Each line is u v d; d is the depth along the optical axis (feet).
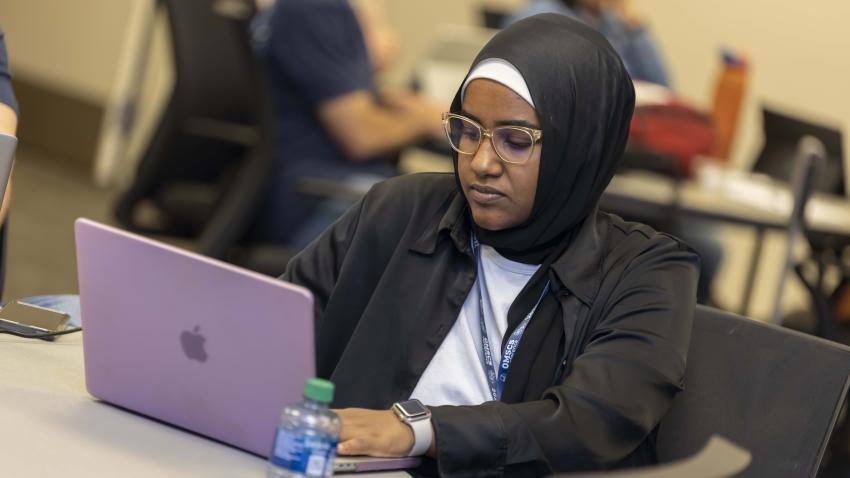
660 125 21.27
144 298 8.90
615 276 10.42
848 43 32.81
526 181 10.15
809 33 33.24
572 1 27.89
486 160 10.15
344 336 11.03
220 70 21.79
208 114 21.74
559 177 10.28
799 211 20.75
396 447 8.84
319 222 21.88
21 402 9.02
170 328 8.84
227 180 21.43
